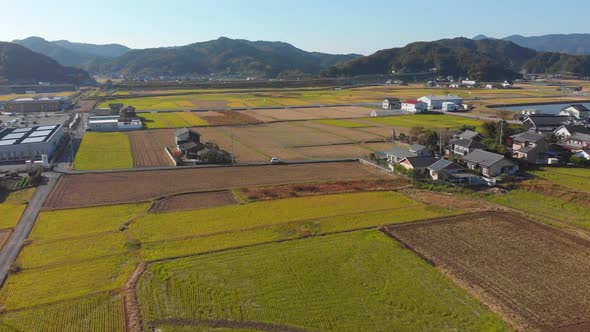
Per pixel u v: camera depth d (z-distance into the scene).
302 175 54.44
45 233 35.28
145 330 22.55
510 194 46.00
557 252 31.20
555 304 24.56
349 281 27.33
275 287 26.64
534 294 25.62
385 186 48.72
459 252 31.41
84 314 24.16
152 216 39.28
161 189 47.84
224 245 32.84
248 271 28.70
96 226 36.78
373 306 24.56
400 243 33.03
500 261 29.91
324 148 72.12
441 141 67.12
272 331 22.50
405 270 28.67
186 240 33.78
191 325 23.00
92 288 26.80
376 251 31.66
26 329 22.86
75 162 61.38
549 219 38.34
